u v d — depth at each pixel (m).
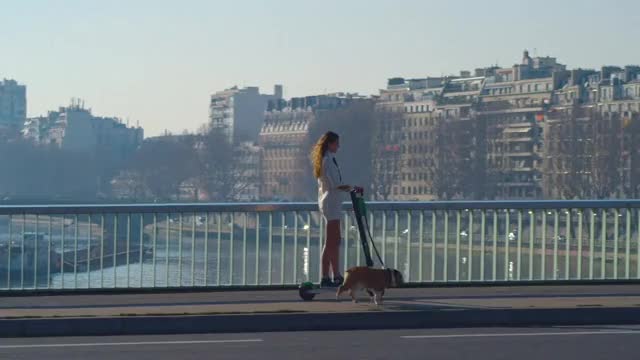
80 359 16.77
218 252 24.39
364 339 18.62
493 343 18.11
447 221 25.05
